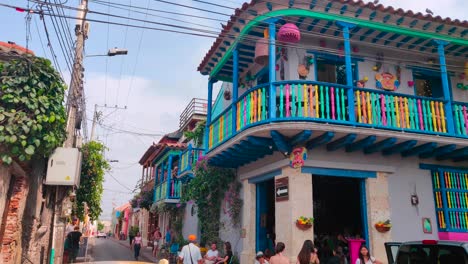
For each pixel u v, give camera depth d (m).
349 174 9.53
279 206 9.50
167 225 25.84
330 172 9.38
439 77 11.91
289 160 9.09
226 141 10.20
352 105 8.77
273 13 9.22
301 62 10.54
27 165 8.00
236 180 12.66
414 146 9.46
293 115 8.48
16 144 6.61
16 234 7.71
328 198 13.13
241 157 10.98
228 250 11.39
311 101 8.60
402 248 6.33
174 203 22.39
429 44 10.74
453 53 11.43
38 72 7.04
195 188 14.90
